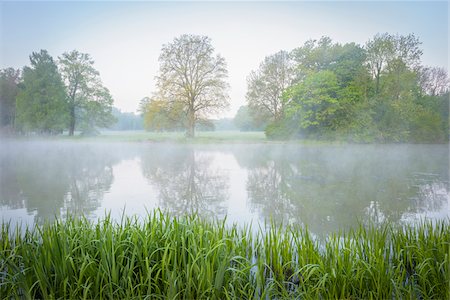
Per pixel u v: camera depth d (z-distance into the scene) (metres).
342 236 3.87
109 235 2.49
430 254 2.70
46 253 2.45
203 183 8.61
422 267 2.49
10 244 2.93
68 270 2.34
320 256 2.66
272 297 2.42
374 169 9.52
